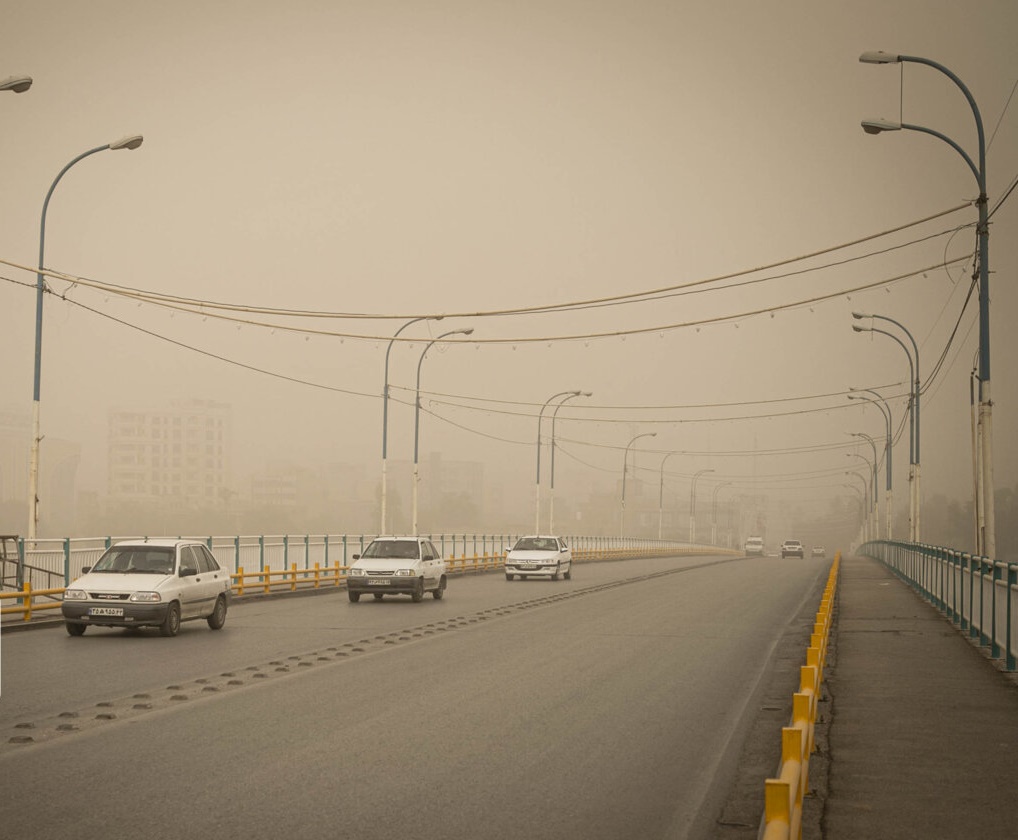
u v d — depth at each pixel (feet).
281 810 25.26
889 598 102.78
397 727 36.06
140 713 38.63
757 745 33.40
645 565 212.64
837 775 28.58
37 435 93.50
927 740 33.32
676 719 37.93
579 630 71.67
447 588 124.77
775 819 15.02
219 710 39.27
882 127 84.58
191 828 23.66
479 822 24.39
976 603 63.00
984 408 81.20
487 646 61.57
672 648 60.80
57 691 43.98
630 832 23.72
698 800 26.53
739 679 48.24
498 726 36.37
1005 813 24.75
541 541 151.43
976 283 89.51
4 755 31.24
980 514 84.33
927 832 23.21
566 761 30.91
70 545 90.68
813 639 42.75
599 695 43.32
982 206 82.28
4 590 84.17
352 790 27.27
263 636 68.08
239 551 112.06
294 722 36.88
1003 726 35.63
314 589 119.03
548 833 23.58
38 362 94.63
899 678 47.09
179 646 61.87
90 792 26.86
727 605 95.50
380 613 87.40
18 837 22.86
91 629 72.90
